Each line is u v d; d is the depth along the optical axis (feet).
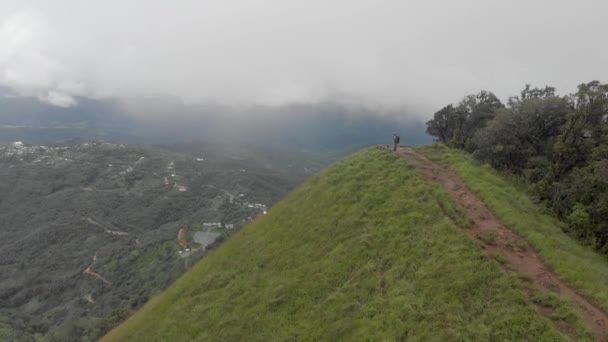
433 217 72.33
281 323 64.59
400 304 57.06
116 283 459.73
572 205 83.76
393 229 73.00
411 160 99.40
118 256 531.91
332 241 77.51
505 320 49.96
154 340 75.36
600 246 72.59
